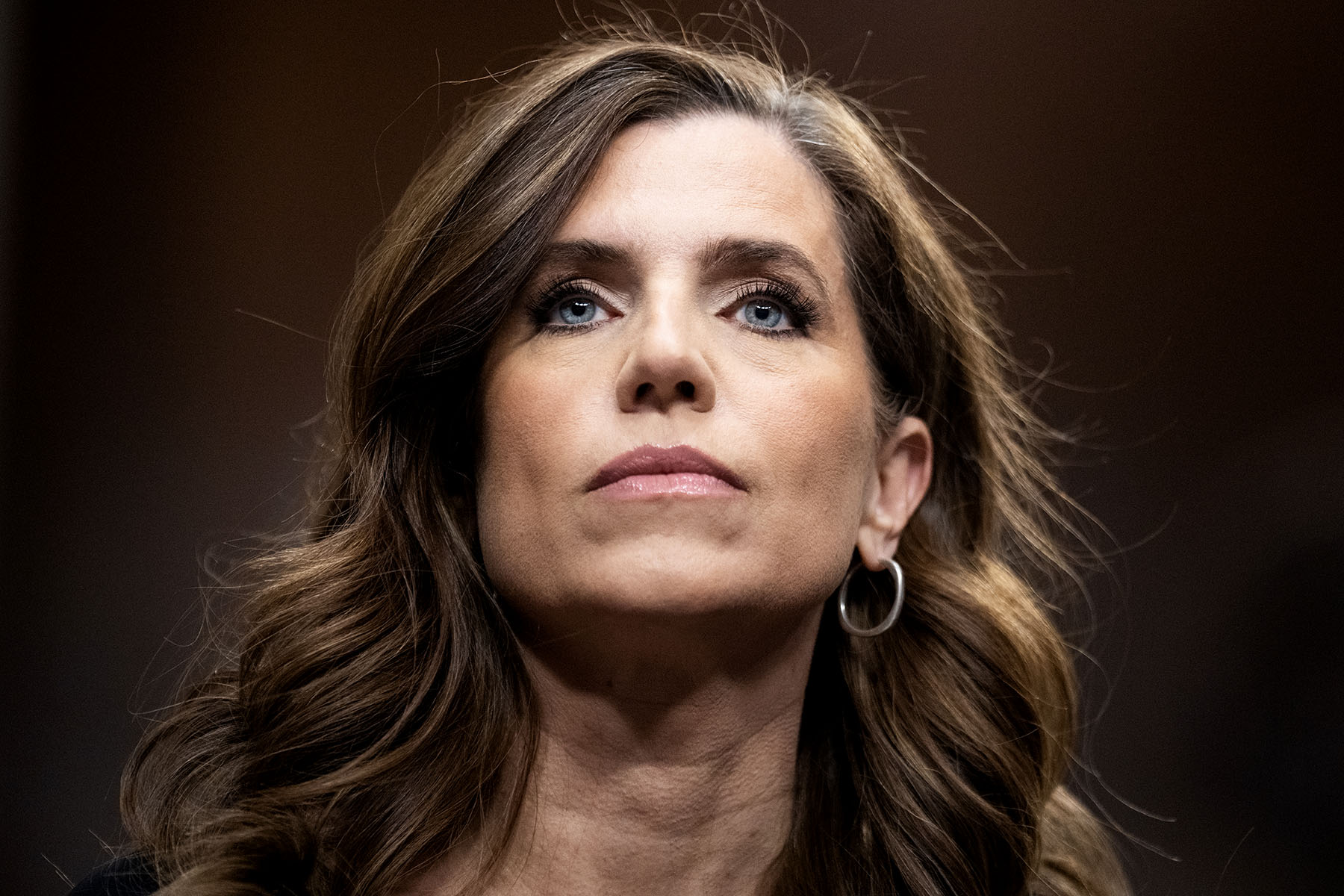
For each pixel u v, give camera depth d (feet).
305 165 35.78
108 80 35.78
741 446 17.20
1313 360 36.63
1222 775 34.76
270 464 34.88
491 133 19.27
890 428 21.04
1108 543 35.99
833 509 18.06
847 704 20.61
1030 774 20.84
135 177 35.63
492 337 18.72
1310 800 34.24
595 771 17.88
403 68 35.83
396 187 35.53
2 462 34.45
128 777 18.90
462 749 17.97
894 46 37.19
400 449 19.34
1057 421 36.65
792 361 18.25
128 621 34.14
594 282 18.39
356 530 19.29
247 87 35.88
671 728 17.80
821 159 20.59
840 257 19.90
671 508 16.78
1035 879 20.54
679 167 18.80
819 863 19.35
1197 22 37.68
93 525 34.53
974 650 21.47
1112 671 35.29
